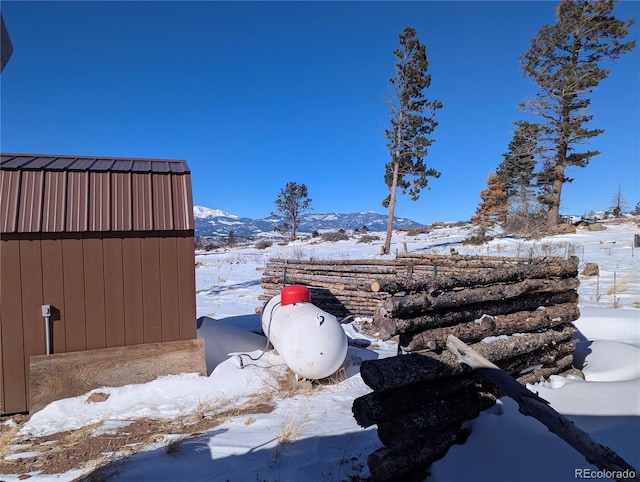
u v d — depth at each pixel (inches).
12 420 215.2
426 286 155.2
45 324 227.3
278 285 498.0
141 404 222.8
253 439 173.0
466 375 151.6
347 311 431.5
